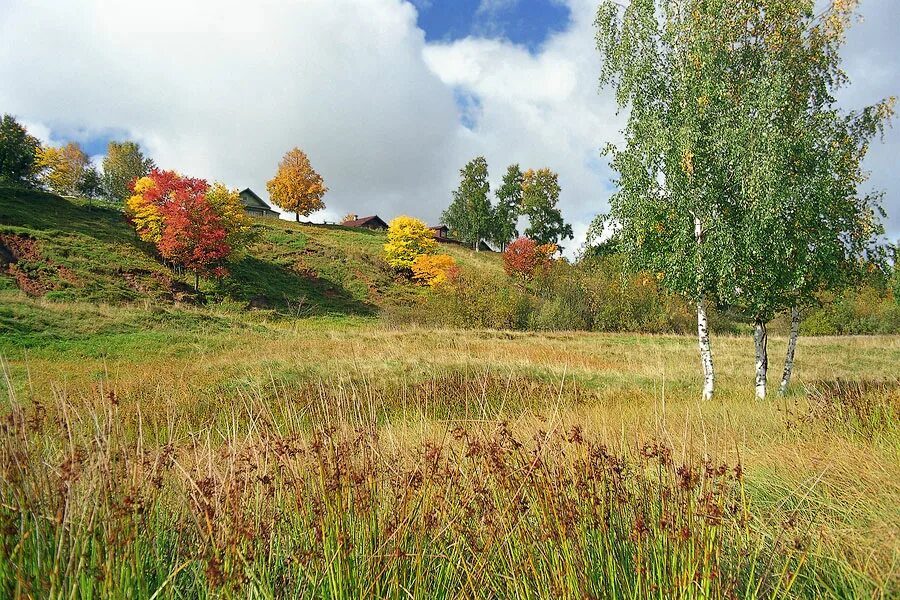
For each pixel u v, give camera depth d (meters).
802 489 3.88
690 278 12.40
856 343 27.55
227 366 13.65
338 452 2.93
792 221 11.87
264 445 3.06
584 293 36.56
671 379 15.94
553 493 2.80
